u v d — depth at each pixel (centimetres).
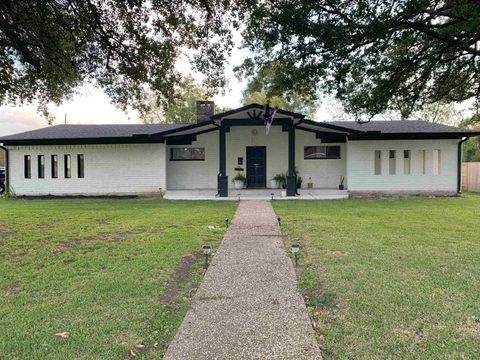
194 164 1806
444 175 1579
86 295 404
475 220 907
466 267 498
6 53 881
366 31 775
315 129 1700
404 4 747
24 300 392
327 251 595
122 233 781
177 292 420
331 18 784
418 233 740
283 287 428
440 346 283
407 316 339
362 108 1129
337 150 1766
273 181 1748
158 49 886
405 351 277
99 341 297
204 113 1855
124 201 1509
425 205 1248
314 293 409
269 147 1783
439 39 857
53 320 338
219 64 908
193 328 320
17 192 1716
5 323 333
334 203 1330
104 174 1697
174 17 812
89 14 788
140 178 1686
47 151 1712
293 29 782
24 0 729
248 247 636
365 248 611
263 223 888
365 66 973
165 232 781
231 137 1792
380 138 1577
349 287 420
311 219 934
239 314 350
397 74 1021
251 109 1484
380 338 298
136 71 930
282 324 326
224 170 1552
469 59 1030
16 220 980
